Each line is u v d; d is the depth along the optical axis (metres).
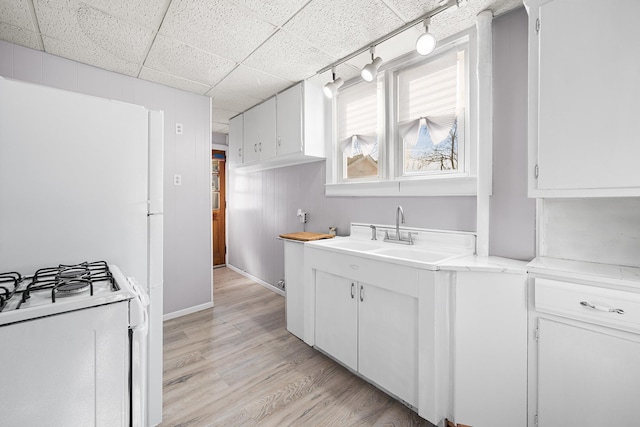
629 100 1.12
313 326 2.20
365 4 1.61
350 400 1.69
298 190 3.29
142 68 2.45
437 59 2.04
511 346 1.34
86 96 1.24
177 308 2.94
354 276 1.84
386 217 2.34
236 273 4.54
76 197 1.22
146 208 1.41
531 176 1.36
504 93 1.70
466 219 1.88
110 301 0.88
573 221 1.48
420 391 1.50
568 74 1.25
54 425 0.80
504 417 1.36
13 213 1.09
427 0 1.57
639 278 1.11
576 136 1.23
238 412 1.58
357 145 2.62
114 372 0.88
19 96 1.10
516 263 1.50
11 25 1.83
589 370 1.15
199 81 2.73
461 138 1.94
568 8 1.25
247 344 2.34
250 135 3.49
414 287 1.52
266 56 2.23
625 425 1.08
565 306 1.19
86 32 1.91
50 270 1.09
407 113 2.22
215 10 1.68
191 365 2.03
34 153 1.13
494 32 1.73
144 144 1.40
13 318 0.74
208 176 3.16
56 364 0.80
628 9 1.12
